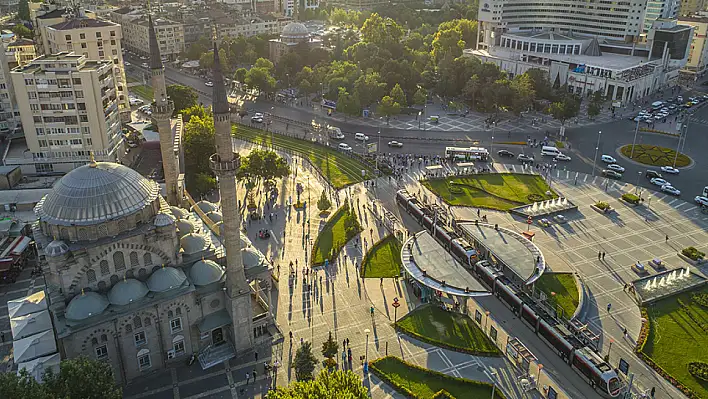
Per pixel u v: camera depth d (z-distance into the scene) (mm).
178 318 102500
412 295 127125
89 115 165500
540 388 100312
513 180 191000
